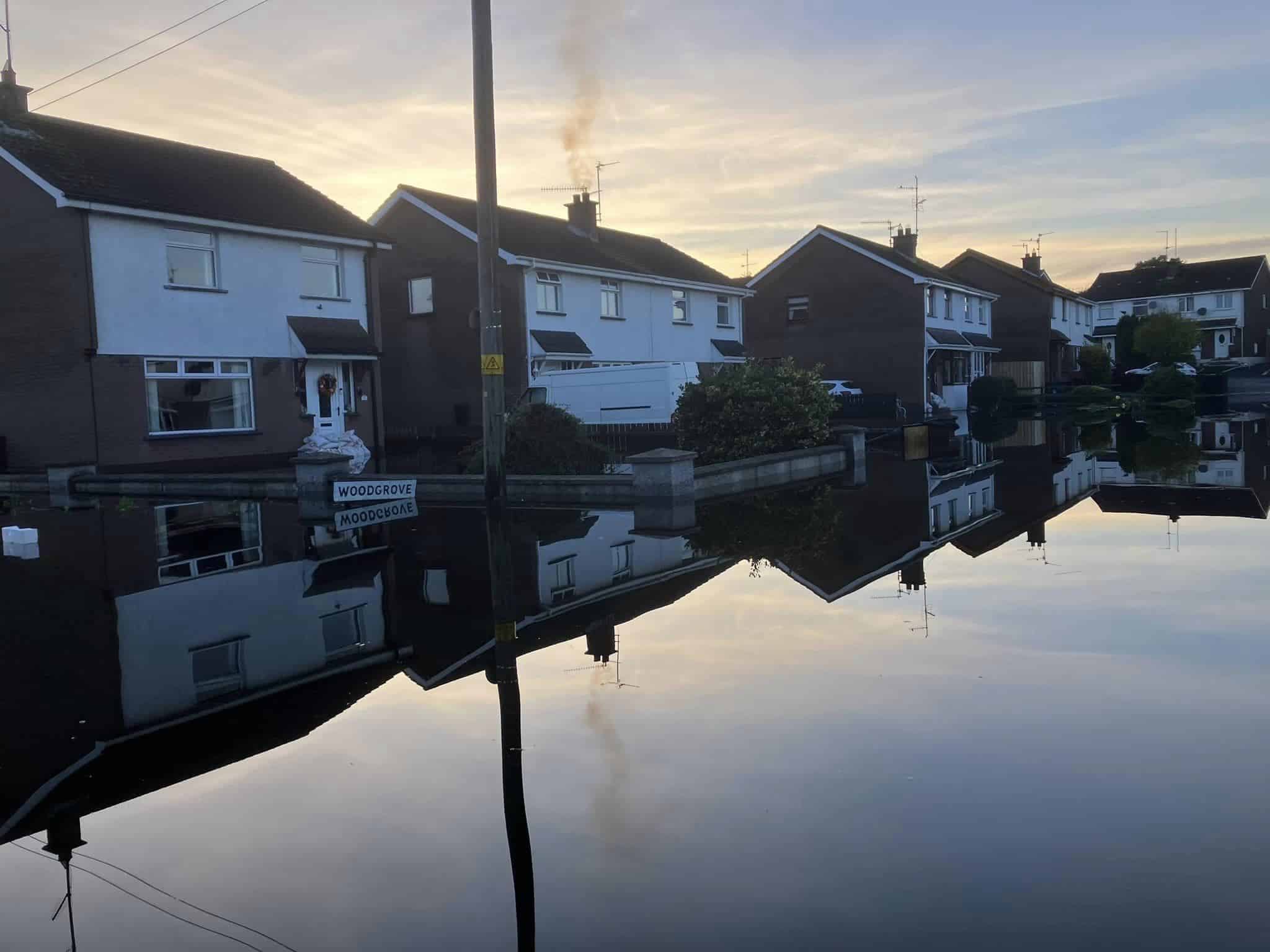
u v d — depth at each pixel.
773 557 10.49
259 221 22.06
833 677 6.04
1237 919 3.23
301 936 3.34
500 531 12.67
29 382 20.09
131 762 5.00
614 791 4.40
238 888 3.68
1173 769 4.46
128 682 6.35
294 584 9.41
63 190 18.73
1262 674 5.91
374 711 5.69
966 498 15.32
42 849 4.06
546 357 27.78
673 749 4.89
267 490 16.97
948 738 4.93
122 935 3.39
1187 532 11.44
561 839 3.97
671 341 34.12
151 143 23.55
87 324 19.23
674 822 4.06
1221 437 26.48
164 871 3.83
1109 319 75.38
